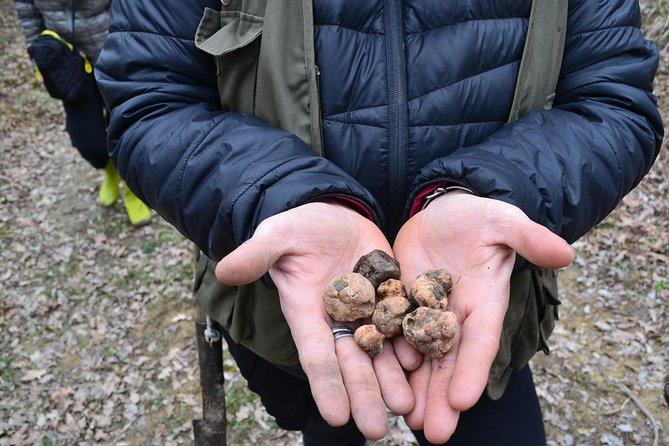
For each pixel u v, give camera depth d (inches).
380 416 16.5
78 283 61.9
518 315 21.7
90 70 53.9
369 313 18.7
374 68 19.9
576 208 19.0
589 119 20.3
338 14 19.5
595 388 48.5
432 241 19.6
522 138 19.5
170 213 20.2
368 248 19.7
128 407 49.7
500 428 23.1
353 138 20.4
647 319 54.1
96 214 70.7
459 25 19.9
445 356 17.7
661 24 81.9
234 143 19.2
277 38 19.4
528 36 20.0
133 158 20.4
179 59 20.6
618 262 59.9
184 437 47.2
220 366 29.7
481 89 20.3
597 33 20.9
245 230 18.5
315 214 18.6
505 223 17.4
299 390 25.1
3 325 57.4
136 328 56.9
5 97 94.5
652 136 20.9
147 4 20.3
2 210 73.0
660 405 46.8
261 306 21.5
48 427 48.3
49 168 80.8
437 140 20.5
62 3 50.9
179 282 61.3
